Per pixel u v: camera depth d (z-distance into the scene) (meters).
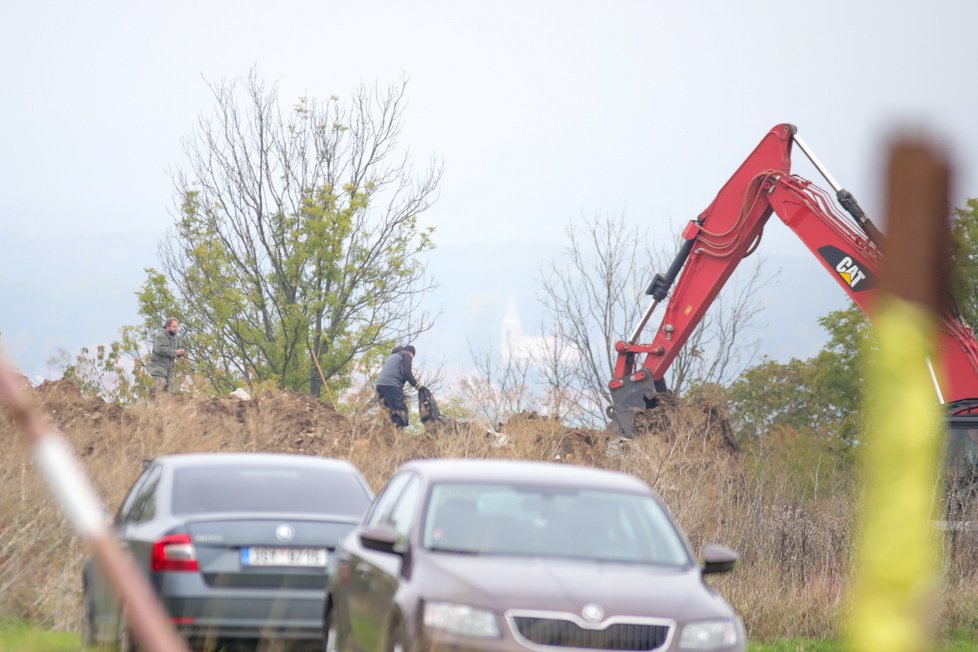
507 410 81.38
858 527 4.18
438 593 26.47
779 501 60.38
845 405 133.00
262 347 142.50
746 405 137.50
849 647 4.43
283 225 145.88
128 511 39.84
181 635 33.16
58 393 81.44
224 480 37.03
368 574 29.94
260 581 34.28
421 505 30.03
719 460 64.94
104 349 117.06
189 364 141.25
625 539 29.89
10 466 44.75
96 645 33.56
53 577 41.69
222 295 141.88
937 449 3.94
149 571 33.97
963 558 51.62
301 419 82.88
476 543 28.75
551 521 29.95
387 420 80.25
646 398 89.56
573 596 26.27
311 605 34.50
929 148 3.68
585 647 25.70
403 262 146.25
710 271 90.44
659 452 63.16
